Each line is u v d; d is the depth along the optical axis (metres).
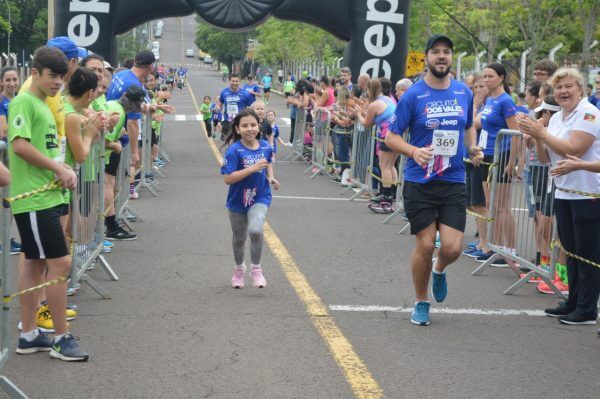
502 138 8.09
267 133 13.93
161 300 6.79
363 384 4.99
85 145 6.16
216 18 17.77
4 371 5.11
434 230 6.19
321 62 55.41
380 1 17.75
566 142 6.26
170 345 5.64
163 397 4.73
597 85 11.44
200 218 10.77
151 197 12.55
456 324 6.37
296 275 7.79
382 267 8.30
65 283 5.29
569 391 5.00
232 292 7.12
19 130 5.09
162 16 17.69
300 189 14.13
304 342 5.77
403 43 17.92
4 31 47.28
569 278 6.62
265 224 10.47
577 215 6.36
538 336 6.12
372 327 6.20
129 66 12.64
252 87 22.92
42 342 5.47
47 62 5.14
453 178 6.17
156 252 8.66
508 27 30.86
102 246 7.63
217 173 15.88
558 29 29.73
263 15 17.80
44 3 49.34
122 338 5.77
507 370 5.34
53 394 4.75
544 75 9.56
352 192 13.91
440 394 4.88
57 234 5.22
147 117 12.91
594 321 6.50
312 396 4.79
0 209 4.69
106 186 8.87
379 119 11.91
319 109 16.62
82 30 17.12
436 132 6.11
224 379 5.02
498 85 8.70
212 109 23.56
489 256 8.89
